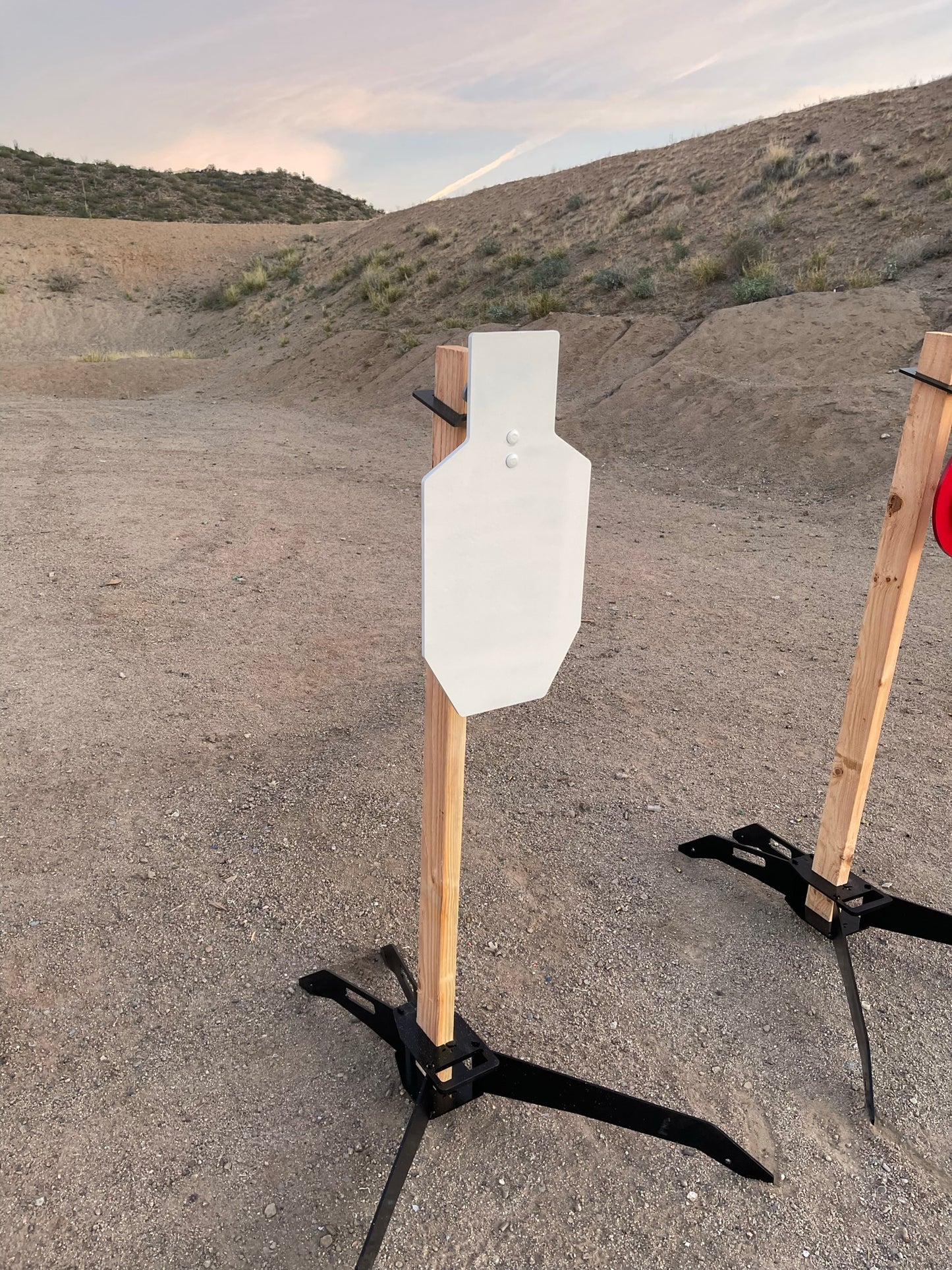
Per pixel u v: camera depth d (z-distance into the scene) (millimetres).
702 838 3391
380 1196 2123
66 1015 2643
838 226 18203
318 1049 2555
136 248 39875
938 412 2334
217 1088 2412
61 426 14211
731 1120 2352
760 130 25219
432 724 1832
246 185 59531
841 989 2832
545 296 20219
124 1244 1998
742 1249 2031
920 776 4141
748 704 4910
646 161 28078
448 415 1624
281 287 34875
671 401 13406
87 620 5793
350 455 12992
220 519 8523
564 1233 2053
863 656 2641
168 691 4848
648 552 8188
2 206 46781
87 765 4043
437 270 27047
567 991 2795
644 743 4422
